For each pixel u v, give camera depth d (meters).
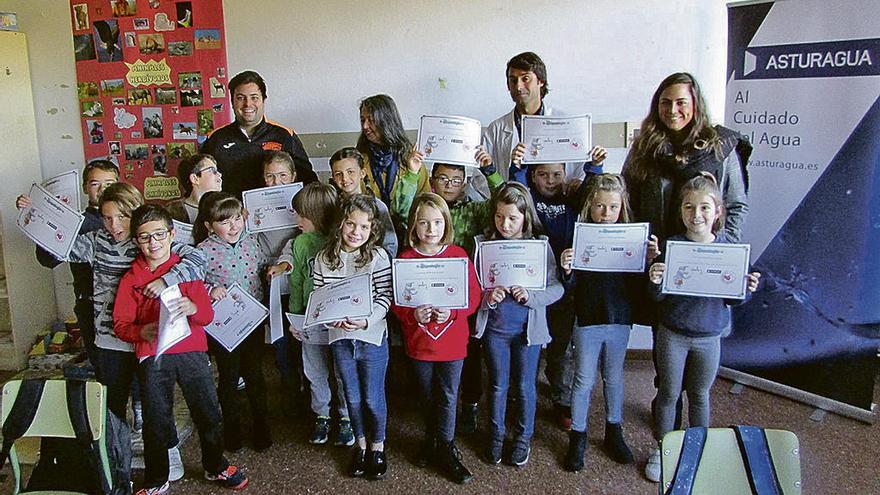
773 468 1.58
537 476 2.49
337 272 2.44
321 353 2.65
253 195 2.71
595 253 2.40
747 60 2.97
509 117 3.01
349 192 2.67
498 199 2.43
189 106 3.56
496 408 2.53
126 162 3.65
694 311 2.35
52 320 3.78
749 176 3.05
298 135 3.57
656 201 2.56
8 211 3.49
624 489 2.40
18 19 3.54
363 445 2.53
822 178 2.84
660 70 3.31
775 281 3.04
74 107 3.63
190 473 2.55
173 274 2.22
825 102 2.78
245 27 3.47
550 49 3.33
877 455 2.60
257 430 2.70
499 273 2.40
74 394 1.84
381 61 3.43
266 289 2.70
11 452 1.86
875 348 2.80
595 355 2.50
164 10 3.49
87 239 2.39
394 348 3.48
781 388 3.08
